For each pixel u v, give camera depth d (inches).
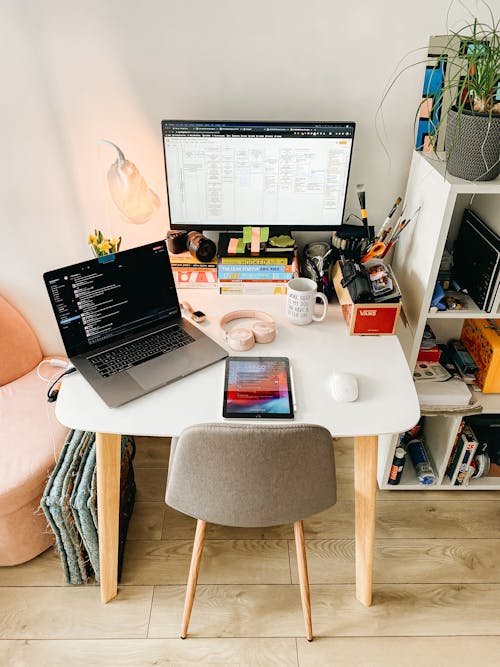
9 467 62.0
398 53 61.1
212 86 63.2
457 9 58.6
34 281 75.9
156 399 52.0
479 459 74.7
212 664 58.9
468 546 70.7
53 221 71.4
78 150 66.6
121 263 57.4
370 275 61.1
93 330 57.4
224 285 67.3
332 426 49.4
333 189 64.9
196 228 67.7
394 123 65.5
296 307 61.0
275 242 67.1
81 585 66.2
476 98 53.9
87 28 59.2
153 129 65.6
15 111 63.8
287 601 64.5
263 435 41.2
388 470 74.2
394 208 64.1
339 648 60.2
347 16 59.1
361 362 57.0
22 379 75.0
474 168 54.7
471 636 61.3
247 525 50.5
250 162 62.8
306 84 63.2
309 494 48.2
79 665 58.6
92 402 51.8
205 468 45.0
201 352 57.4
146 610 63.5
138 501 75.7
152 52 60.9
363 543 60.7
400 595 65.2
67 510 58.7
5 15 58.0
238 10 58.6
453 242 72.5
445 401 68.5
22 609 63.5
